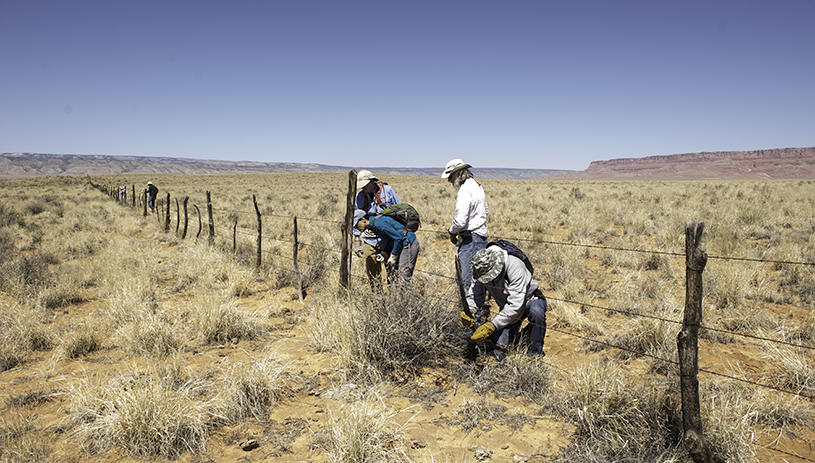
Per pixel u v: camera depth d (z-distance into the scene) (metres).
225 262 8.46
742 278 6.14
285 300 6.80
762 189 25.86
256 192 45.00
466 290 4.98
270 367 3.93
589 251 9.52
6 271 7.41
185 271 8.02
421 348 4.27
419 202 24.14
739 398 3.21
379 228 5.49
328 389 3.83
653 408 3.04
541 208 19.09
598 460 2.79
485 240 5.14
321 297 6.29
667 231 10.52
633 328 4.67
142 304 5.76
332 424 3.08
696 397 2.58
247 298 6.98
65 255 10.79
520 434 3.14
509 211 17.94
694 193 24.47
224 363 4.37
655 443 2.85
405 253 5.59
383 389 3.75
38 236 12.98
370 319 4.27
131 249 10.19
